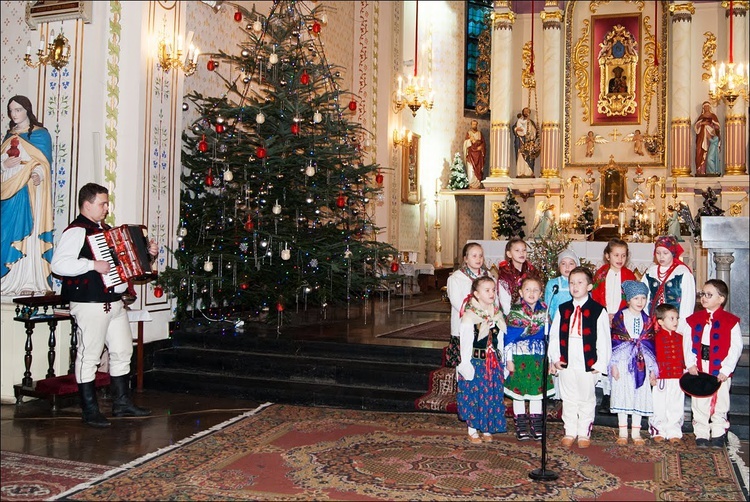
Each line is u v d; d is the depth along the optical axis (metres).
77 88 7.84
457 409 6.10
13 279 7.35
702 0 17.03
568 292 6.15
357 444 5.81
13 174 7.31
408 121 16.62
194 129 9.35
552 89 17.62
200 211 9.36
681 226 15.59
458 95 19.09
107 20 7.93
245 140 9.30
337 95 9.77
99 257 6.25
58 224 7.82
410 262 16.03
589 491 4.76
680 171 16.59
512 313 5.97
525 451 5.66
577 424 5.84
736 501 4.59
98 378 7.21
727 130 16.47
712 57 16.92
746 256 7.24
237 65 10.20
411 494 4.68
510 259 6.49
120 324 6.64
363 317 10.74
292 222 9.39
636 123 17.28
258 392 7.39
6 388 7.17
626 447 5.80
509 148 18.00
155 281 8.31
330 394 7.14
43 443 5.81
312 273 9.29
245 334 8.52
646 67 17.23
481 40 19.44
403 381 7.28
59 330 7.50
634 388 5.86
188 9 9.68
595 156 17.52
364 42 14.97
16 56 8.23
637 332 5.92
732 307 7.27
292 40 10.26
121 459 5.40
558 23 17.72
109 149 7.99
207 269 8.44
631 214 16.81
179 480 4.93
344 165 9.90
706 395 5.69
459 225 18.86
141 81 8.14
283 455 5.50
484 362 5.76
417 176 16.86
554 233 11.25
